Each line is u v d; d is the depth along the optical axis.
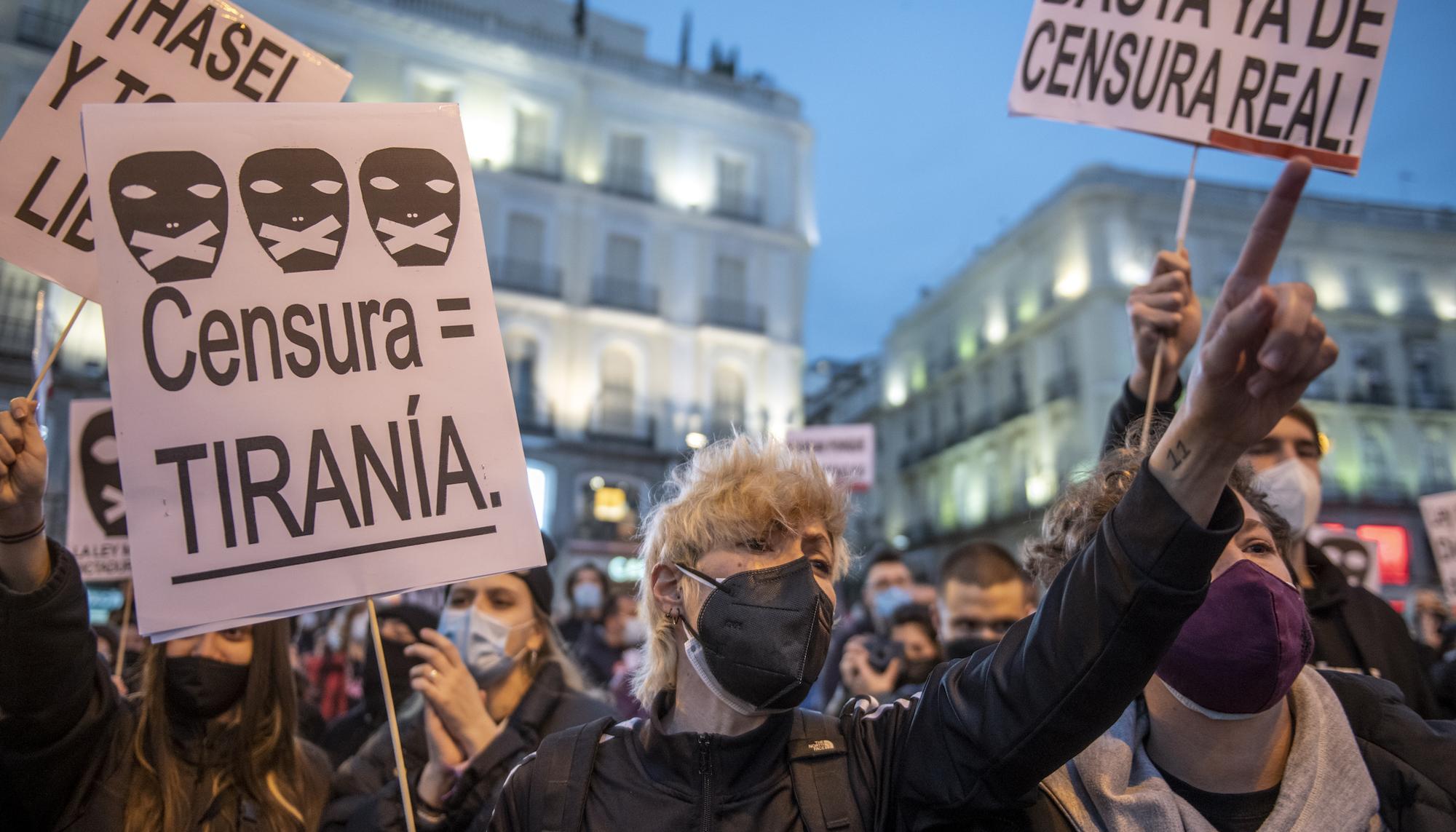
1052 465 29.12
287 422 1.98
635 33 31.02
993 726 1.61
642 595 2.02
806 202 29.48
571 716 2.91
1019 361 31.28
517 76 26.25
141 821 2.24
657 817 1.75
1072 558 1.79
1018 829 1.71
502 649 2.93
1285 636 1.59
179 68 2.30
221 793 2.39
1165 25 2.45
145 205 1.99
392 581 1.96
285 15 23.70
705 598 1.82
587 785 1.81
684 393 27.02
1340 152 2.32
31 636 1.91
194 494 1.90
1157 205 28.14
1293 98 2.36
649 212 27.30
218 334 1.98
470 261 2.14
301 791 2.54
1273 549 1.72
